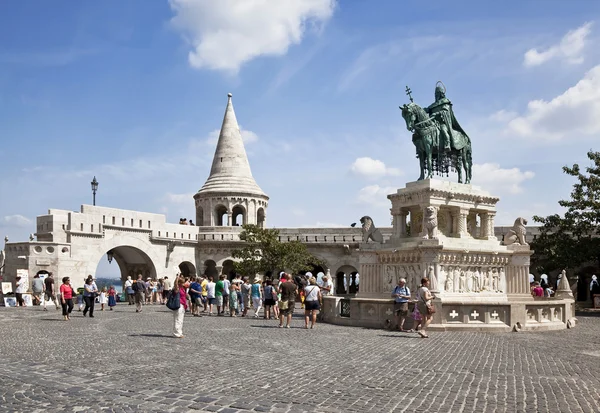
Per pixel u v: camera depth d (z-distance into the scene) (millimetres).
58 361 12266
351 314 22344
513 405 8906
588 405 9016
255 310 27297
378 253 25281
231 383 10047
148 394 9102
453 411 8453
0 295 37688
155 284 41406
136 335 17688
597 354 14938
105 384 9844
